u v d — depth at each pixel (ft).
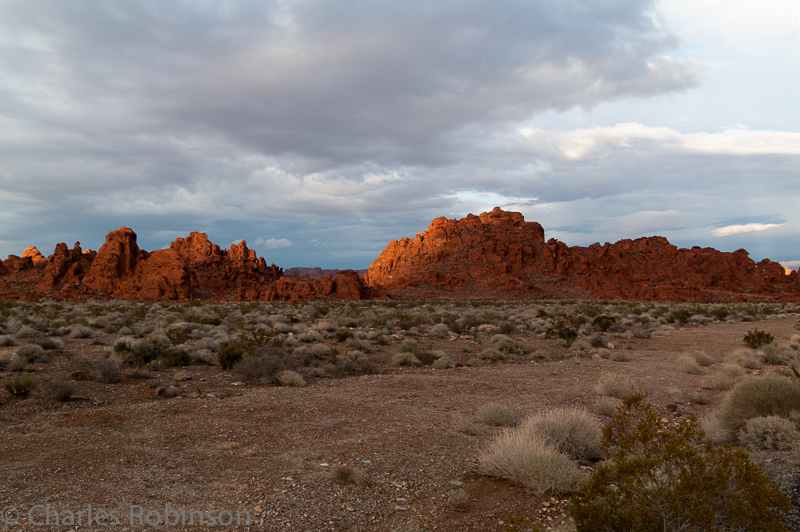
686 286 367.45
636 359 66.13
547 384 45.34
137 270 278.46
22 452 21.70
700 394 39.32
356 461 22.11
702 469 12.20
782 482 17.12
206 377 45.83
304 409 32.86
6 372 40.98
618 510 12.04
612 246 456.86
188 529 14.80
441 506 17.62
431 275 391.04
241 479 19.36
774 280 393.91
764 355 64.18
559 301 305.94
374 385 43.73
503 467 20.57
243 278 339.16
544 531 14.21
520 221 495.41
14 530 14.23
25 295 244.01
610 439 15.21
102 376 41.04
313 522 15.70
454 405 35.96
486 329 108.27
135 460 21.22
